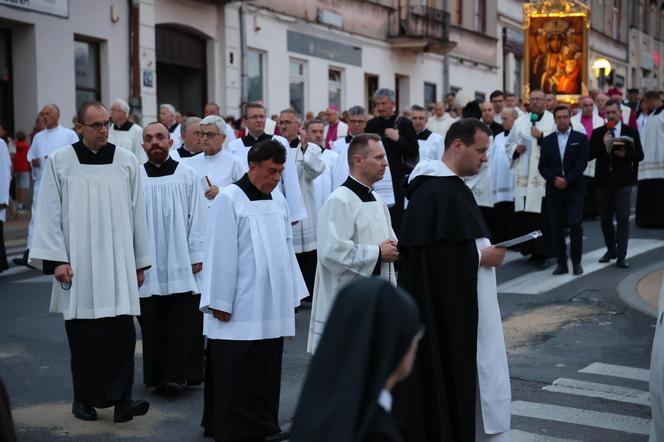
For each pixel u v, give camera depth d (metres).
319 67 30.16
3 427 3.14
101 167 7.19
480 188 14.93
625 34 62.06
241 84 26.58
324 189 11.99
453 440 5.77
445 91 39.16
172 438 6.98
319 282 6.51
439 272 5.81
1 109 20.69
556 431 7.04
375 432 2.68
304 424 2.65
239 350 6.58
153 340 8.12
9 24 20.17
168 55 24.52
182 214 8.09
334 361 2.65
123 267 7.21
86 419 7.40
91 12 21.80
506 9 46.00
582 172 13.12
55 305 7.24
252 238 6.66
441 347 5.80
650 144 18.28
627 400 7.81
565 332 10.15
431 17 36.06
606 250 15.66
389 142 12.59
